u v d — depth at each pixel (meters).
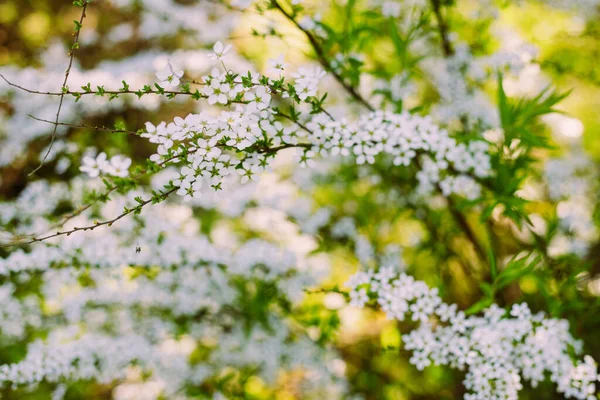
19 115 4.10
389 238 4.03
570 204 3.65
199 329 3.69
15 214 3.60
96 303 3.52
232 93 1.78
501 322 2.32
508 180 2.55
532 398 3.49
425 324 2.40
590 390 2.34
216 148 1.82
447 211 3.75
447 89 3.53
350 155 3.69
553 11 3.92
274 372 3.95
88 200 2.15
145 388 3.84
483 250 3.61
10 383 3.70
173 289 3.50
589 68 3.85
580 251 3.38
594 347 3.22
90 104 3.92
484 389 2.34
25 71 4.08
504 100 2.47
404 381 4.08
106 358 3.34
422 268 3.73
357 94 2.93
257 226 4.04
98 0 5.96
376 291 2.42
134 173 1.85
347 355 4.21
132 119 4.26
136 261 3.16
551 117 3.73
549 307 2.46
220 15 4.26
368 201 3.92
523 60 3.27
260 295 3.46
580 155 3.83
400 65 3.05
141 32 4.67
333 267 4.16
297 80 1.89
